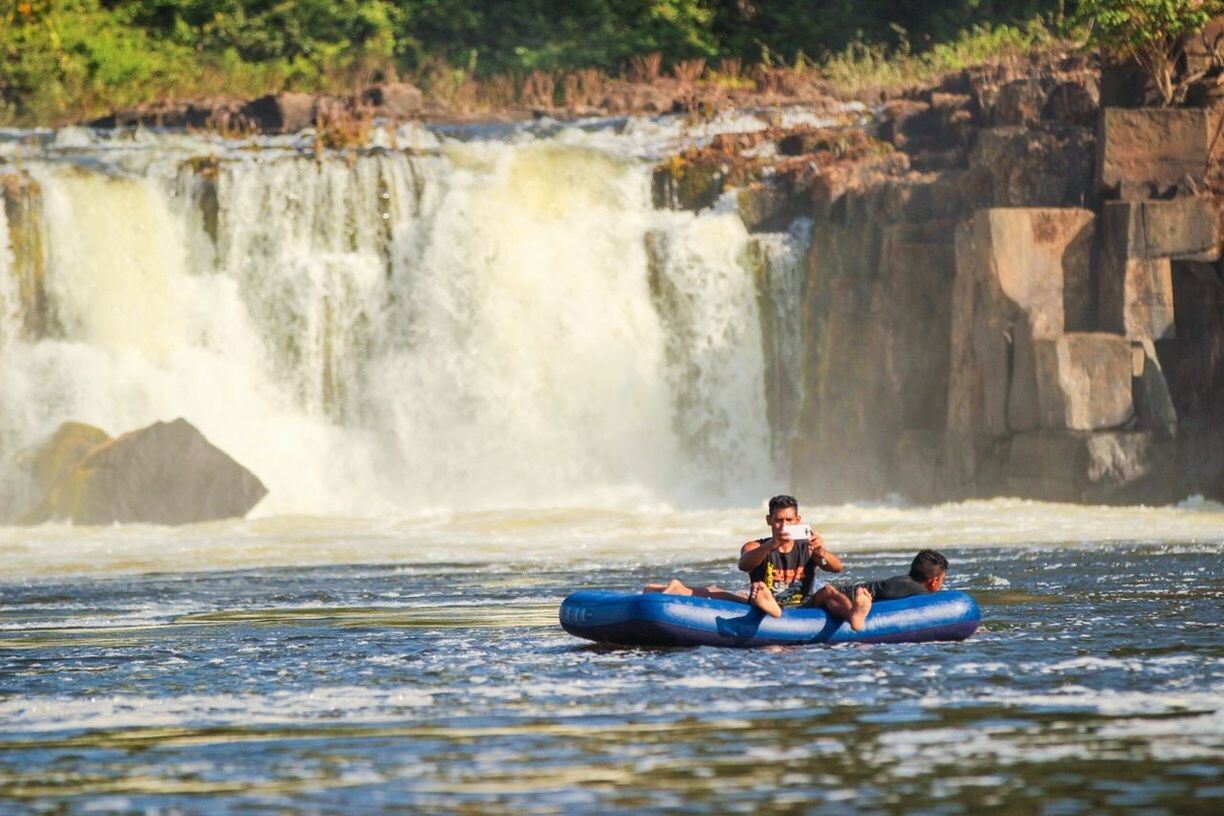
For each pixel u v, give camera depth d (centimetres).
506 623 4900
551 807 2480
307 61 16612
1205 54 10419
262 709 3400
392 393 11375
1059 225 9700
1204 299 9688
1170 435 9369
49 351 11125
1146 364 9431
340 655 4216
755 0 16912
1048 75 10925
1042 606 5016
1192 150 10019
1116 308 9656
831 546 7500
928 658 3875
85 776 2766
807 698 3362
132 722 3278
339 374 11438
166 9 17025
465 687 3616
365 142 12288
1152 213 9644
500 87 15638
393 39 16925
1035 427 9475
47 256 11306
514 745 2945
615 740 2970
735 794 2541
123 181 11619
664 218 11769
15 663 4181
